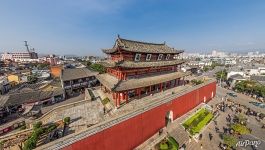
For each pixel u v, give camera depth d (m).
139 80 32.22
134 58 32.31
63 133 25.91
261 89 56.53
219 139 30.72
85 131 19.59
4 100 44.72
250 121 39.22
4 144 25.22
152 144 26.97
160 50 39.22
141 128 26.75
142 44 38.06
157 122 30.11
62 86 58.91
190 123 34.28
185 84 47.44
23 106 45.88
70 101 54.03
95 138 20.38
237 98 58.91
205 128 34.66
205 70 122.00
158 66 35.84
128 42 34.81
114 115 26.48
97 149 20.77
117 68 30.11
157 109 29.69
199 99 45.41
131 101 31.17
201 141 30.00
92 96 39.31
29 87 60.56
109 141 22.06
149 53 34.56
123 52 30.06
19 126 37.19
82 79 64.62
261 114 41.75
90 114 31.14
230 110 45.31
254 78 74.06
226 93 65.12
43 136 25.80
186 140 29.70
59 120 29.78
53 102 52.72
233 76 79.06
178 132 30.89
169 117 34.47
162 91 38.00
